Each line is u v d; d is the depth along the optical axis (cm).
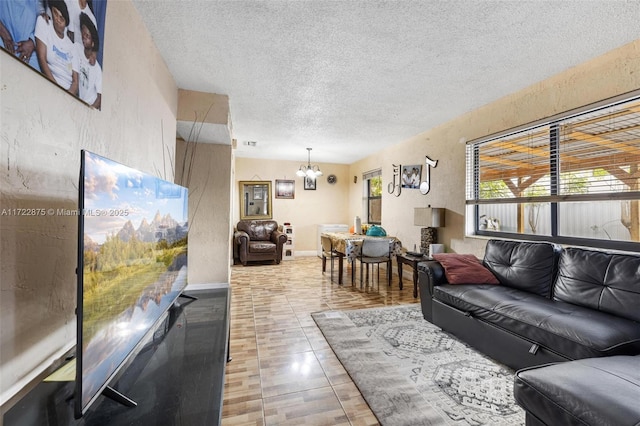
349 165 722
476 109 331
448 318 244
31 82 85
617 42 201
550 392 107
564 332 156
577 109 234
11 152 78
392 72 246
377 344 226
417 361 200
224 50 212
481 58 223
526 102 275
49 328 94
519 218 296
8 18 75
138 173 120
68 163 102
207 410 98
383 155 551
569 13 171
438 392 166
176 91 267
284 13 172
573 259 211
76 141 107
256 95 293
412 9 169
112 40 135
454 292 239
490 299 210
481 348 212
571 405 100
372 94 292
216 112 286
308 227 692
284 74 249
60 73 95
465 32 190
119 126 143
